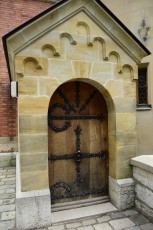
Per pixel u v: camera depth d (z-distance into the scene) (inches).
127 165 129.3
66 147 127.7
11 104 241.1
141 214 120.5
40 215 107.3
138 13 248.5
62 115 126.0
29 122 108.0
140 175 122.4
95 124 134.5
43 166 110.4
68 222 112.1
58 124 125.3
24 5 254.4
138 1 248.7
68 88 127.0
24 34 103.1
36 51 107.2
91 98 132.9
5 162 236.8
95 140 134.6
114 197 129.0
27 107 107.5
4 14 245.1
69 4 109.4
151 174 112.8
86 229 105.8
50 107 122.7
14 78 126.1
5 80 239.5
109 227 107.7
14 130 242.5
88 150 133.1
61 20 110.1
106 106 135.9
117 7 259.6
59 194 127.0
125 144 128.6
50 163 124.6
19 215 104.8
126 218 116.3
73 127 129.2
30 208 105.9
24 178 107.7
